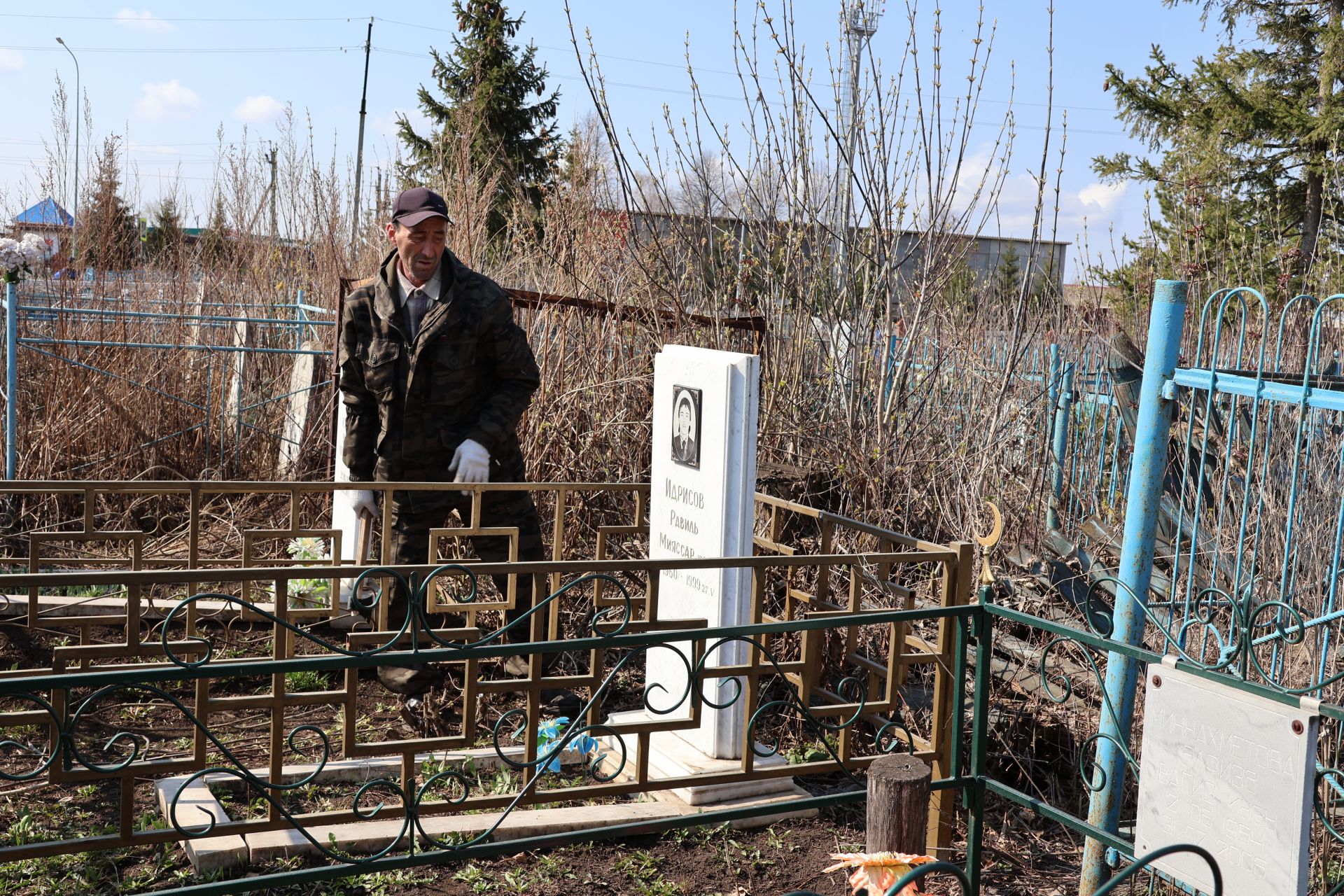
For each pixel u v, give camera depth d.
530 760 3.47
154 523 8.11
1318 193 16.84
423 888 3.58
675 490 4.58
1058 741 4.71
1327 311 6.71
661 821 3.52
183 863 3.59
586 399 6.71
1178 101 17.86
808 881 3.80
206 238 12.05
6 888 3.38
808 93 6.52
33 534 4.47
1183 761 2.92
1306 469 4.51
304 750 4.56
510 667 5.43
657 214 6.76
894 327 6.75
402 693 5.10
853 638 4.28
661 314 6.62
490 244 9.33
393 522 5.33
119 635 5.73
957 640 3.84
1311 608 4.14
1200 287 7.91
